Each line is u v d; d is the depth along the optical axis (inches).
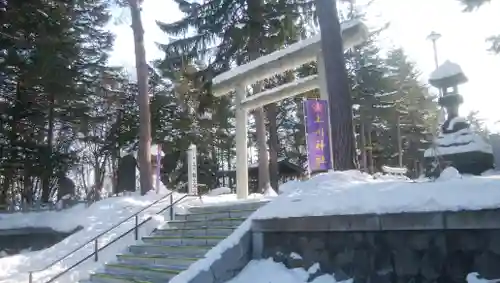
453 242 193.6
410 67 1437.0
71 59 925.8
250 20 709.9
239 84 531.8
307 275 241.3
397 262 209.8
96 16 1056.2
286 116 1427.2
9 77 911.0
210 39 762.2
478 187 193.8
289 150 1529.3
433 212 197.5
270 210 277.3
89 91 1066.1
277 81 841.5
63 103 984.9
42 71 780.6
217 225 355.6
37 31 768.9
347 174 287.4
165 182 1133.7
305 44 448.8
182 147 1120.8
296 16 730.8
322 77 431.5
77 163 1144.2
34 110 941.2
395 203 212.2
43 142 1002.1
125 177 848.9
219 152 1517.0
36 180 1088.2
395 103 1268.5
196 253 317.7
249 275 262.4
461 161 382.9
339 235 234.5
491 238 182.5
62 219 551.8
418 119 1441.9
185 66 800.9
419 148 1466.5
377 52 1283.2
